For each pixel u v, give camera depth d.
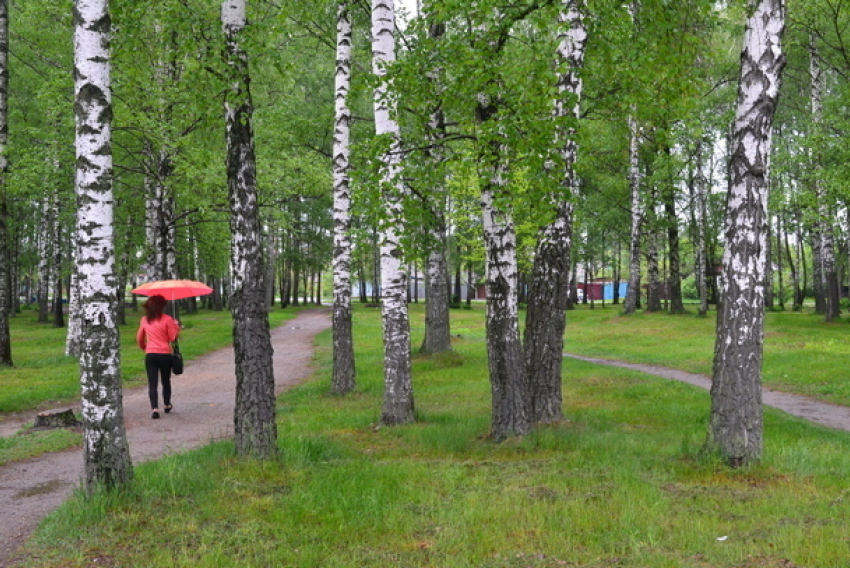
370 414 10.40
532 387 9.38
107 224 5.40
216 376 16.27
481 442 8.17
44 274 36.53
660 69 7.79
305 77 26.86
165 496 5.54
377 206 7.74
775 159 25.48
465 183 17.11
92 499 5.18
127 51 7.77
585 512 4.97
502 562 4.17
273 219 26.59
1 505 5.82
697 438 7.98
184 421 10.31
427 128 7.89
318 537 4.63
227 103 6.67
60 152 18.14
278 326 34.25
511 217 8.11
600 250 47.25
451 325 34.28
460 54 7.07
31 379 14.53
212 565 4.09
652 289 36.81
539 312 9.41
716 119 27.58
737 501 5.34
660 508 5.09
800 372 14.76
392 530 4.75
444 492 5.72
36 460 7.68
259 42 6.97
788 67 27.80
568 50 9.21
